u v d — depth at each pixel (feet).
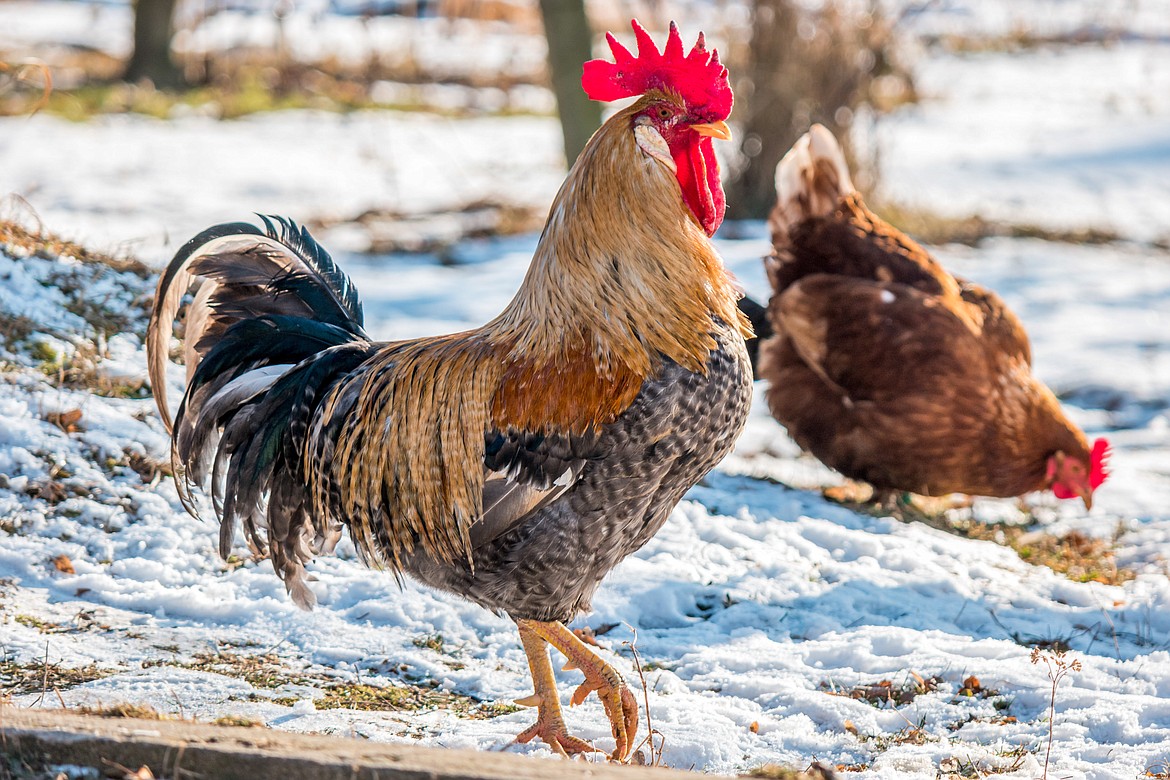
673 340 17.38
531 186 77.51
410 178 77.92
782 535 29.30
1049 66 130.82
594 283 17.76
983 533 32.55
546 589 17.94
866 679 21.75
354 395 19.83
